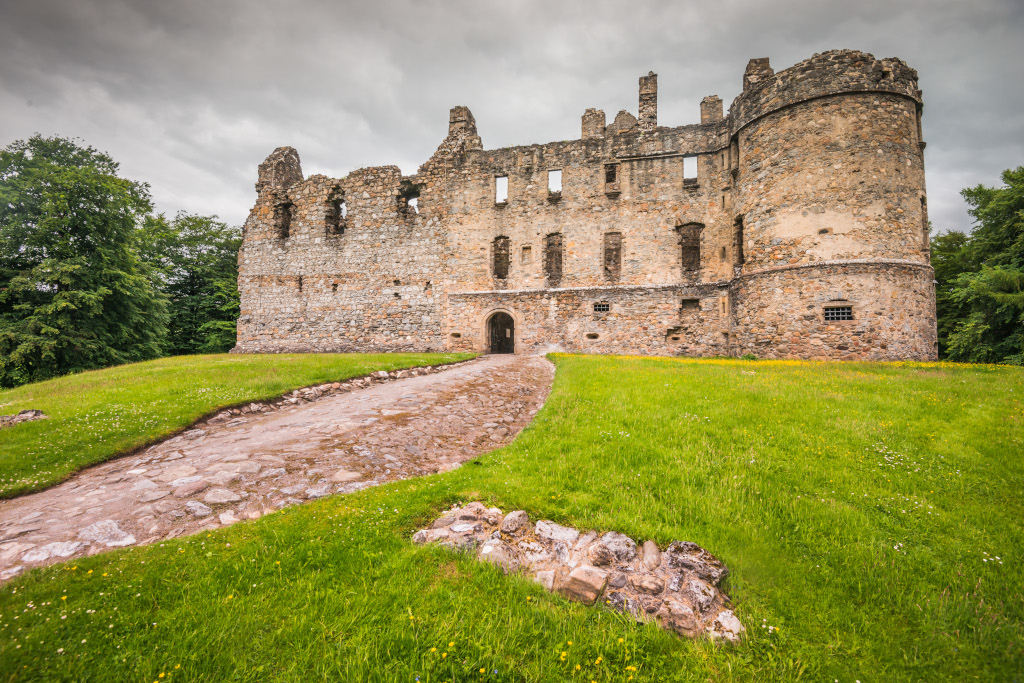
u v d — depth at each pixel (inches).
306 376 557.6
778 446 310.3
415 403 453.7
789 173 801.6
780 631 162.4
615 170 1080.8
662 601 177.3
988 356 820.6
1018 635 157.9
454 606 162.6
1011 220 874.1
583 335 1062.4
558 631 156.5
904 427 332.2
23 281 914.1
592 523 217.2
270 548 186.2
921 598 176.2
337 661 135.6
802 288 780.6
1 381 877.8
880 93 758.5
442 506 232.7
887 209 746.8
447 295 1159.0
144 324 1148.5
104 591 157.6
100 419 370.3
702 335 986.1
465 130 1197.7
